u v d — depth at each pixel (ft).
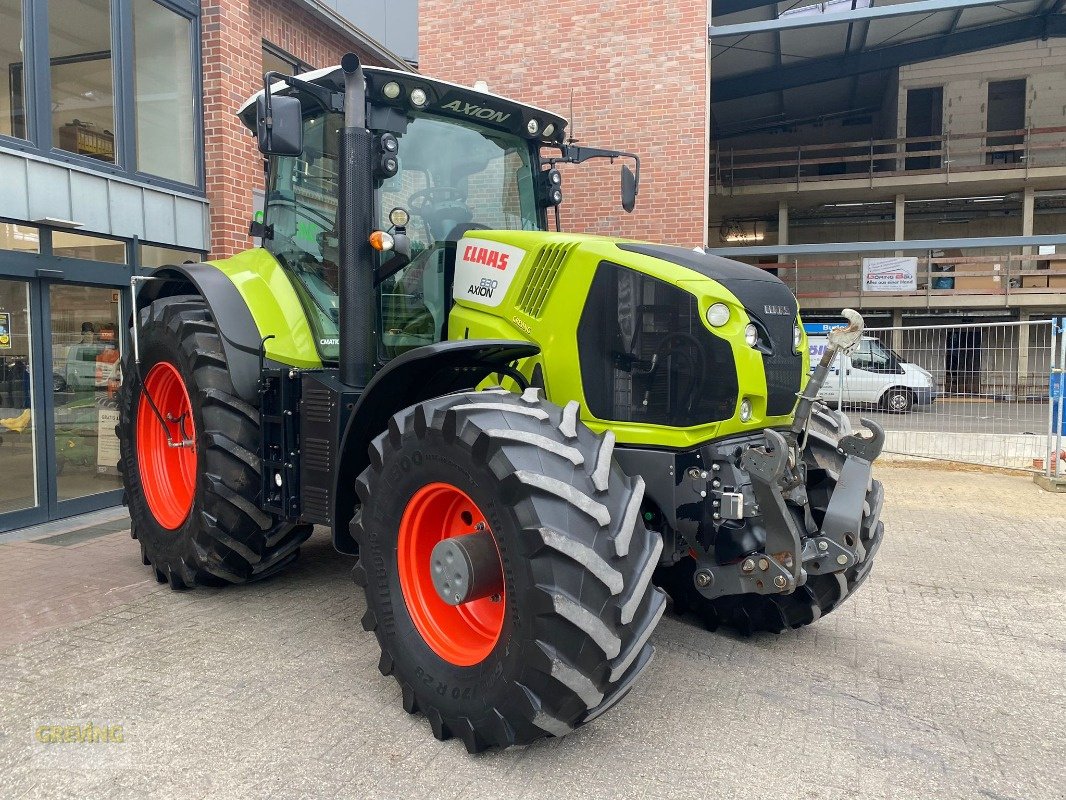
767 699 10.13
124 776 8.04
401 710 9.54
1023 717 9.79
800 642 12.21
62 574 14.78
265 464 12.42
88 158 19.65
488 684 8.24
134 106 21.24
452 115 12.12
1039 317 73.87
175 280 15.11
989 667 11.35
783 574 9.19
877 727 9.43
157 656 11.00
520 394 9.56
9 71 17.69
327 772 8.16
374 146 10.87
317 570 15.29
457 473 8.54
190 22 23.20
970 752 8.89
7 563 15.51
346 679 10.36
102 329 20.33
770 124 85.71
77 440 19.80
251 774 8.10
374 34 34.24
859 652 11.84
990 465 29.04
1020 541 18.71
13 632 11.85
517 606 7.90
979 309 74.79
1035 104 74.38
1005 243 39.88
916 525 20.33
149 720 9.17
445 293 11.89
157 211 21.63
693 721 9.48
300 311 12.60
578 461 8.27
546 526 7.75
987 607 14.01
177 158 22.98
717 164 76.95
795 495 10.31
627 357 9.80
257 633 11.92
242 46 24.32
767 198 78.28
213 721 9.17
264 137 9.98
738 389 9.49
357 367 10.85
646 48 31.63
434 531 9.53
